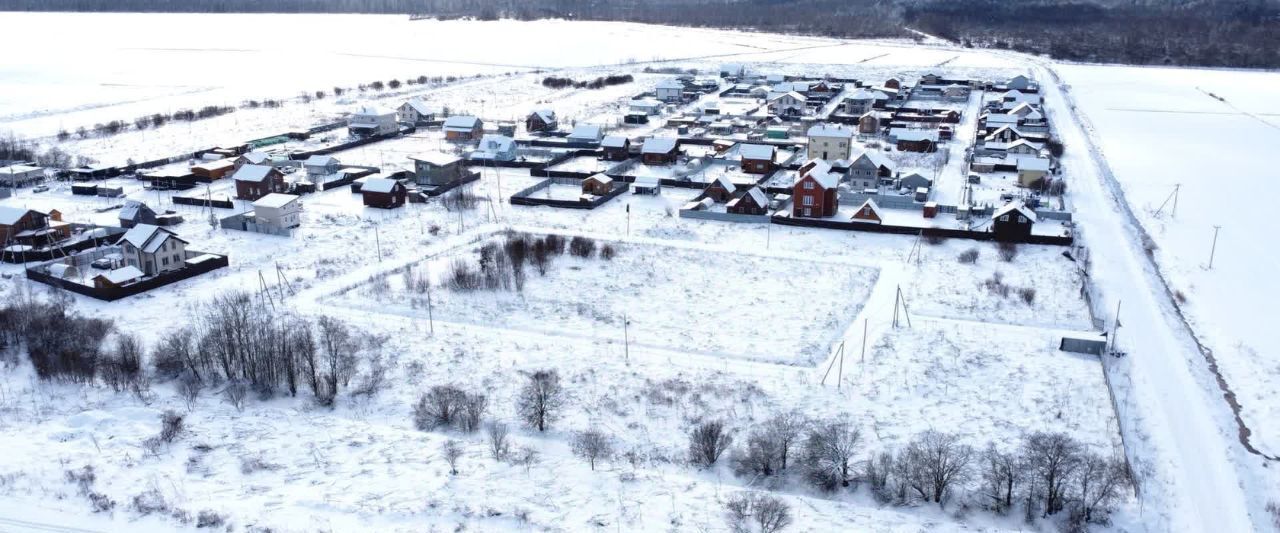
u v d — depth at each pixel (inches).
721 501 1804.9
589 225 3868.1
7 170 4475.9
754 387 2313.0
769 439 1980.8
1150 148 5639.8
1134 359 2527.1
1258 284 3216.0
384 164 5073.8
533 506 1771.7
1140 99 7677.2
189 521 1696.6
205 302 2901.1
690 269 3312.0
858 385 2332.7
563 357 2514.8
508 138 5167.3
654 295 3043.8
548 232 3745.1
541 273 3235.7
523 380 2363.4
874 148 5556.1
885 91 7391.7
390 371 2420.0
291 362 2294.5
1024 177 4517.7
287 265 3287.4
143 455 1952.5
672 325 2775.6
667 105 7303.2
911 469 1868.8
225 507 1747.0
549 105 7322.8
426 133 6200.8
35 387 2287.2
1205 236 3791.8
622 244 3602.4
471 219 3937.0
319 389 2269.9
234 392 2261.3
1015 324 2778.1
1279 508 1813.5
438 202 4232.3
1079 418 2155.5
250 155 4712.1
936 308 2896.2
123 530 1660.9
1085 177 4808.1
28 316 2630.4
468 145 5674.2
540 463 1947.6
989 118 6033.5
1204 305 3019.2
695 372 2413.9
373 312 2854.3
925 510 1795.0
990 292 3034.0
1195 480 1911.9
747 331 2721.5
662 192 4451.3
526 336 2674.7
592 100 7559.1
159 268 3105.3
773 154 4793.3
